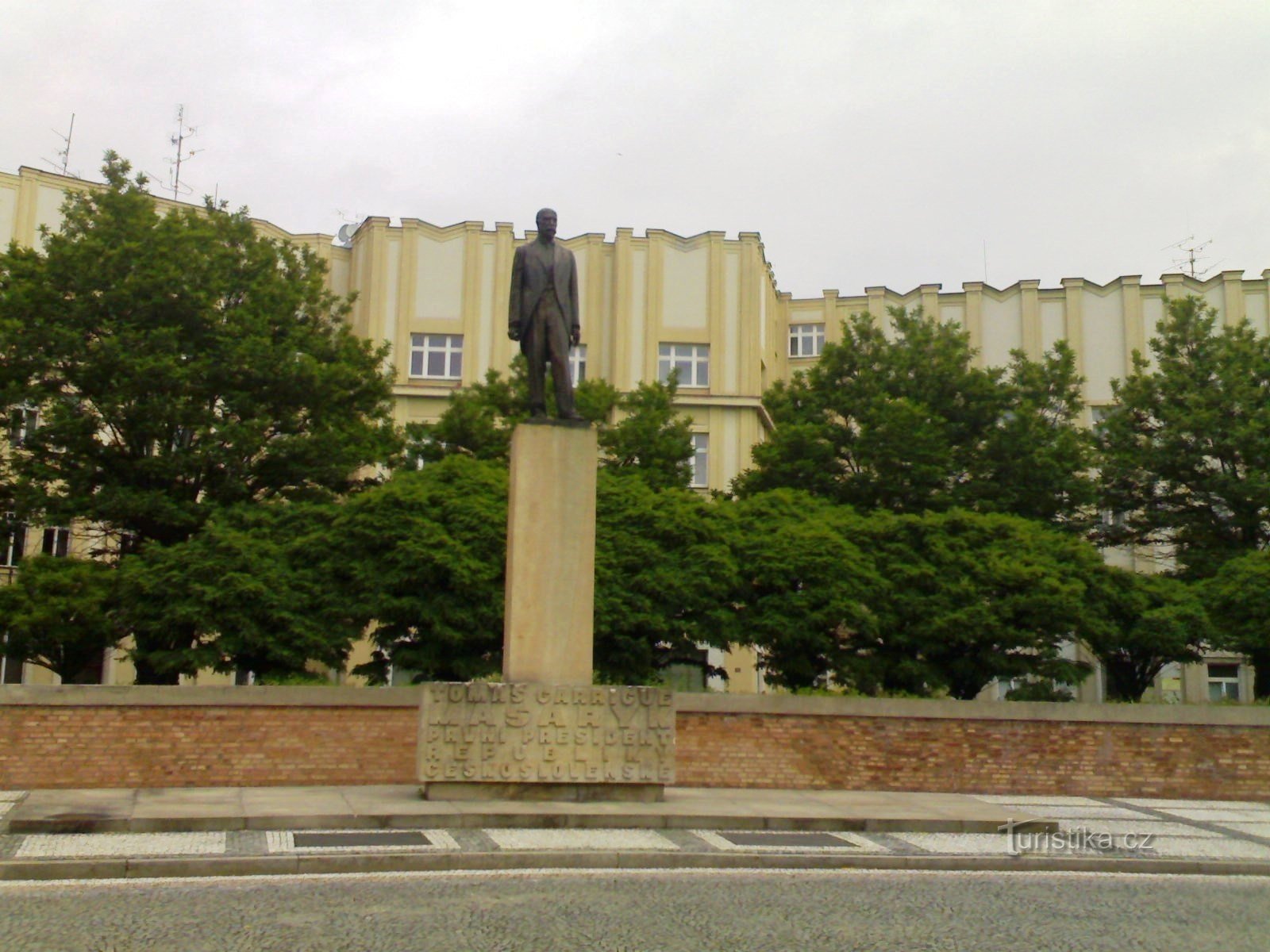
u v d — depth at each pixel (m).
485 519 23.00
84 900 10.34
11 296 25.58
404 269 41.75
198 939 9.02
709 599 23.53
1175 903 11.58
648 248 42.59
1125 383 37.06
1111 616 25.88
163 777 18.00
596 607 22.64
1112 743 20.14
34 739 17.64
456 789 15.64
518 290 17.09
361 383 29.52
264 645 21.62
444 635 22.03
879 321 46.91
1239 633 25.95
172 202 38.69
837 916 10.43
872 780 19.70
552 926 9.71
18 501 25.17
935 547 24.95
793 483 31.47
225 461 26.17
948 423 31.69
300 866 11.91
